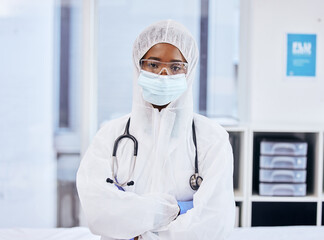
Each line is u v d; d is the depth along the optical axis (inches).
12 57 103.5
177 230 39.1
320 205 79.4
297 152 80.0
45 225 107.1
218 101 103.3
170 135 46.8
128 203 40.2
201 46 101.9
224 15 101.0
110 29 100.9
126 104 102.9
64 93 105.5
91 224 40.6
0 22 102.0
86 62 92.4
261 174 80.3
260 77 91.2
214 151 44.9
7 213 106.5
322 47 91.4
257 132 91.6
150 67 47.4
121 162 46.1
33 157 106.4
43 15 103.3
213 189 41.4
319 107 92.0
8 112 104.9
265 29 90.5
